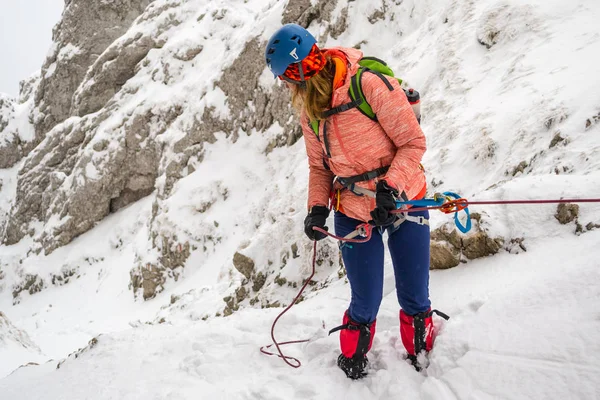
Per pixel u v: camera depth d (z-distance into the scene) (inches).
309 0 502.0
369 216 96.5
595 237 108.9
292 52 84.8
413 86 320.8
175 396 110.2
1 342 351.3
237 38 602.9
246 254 285.7
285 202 323.9
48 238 764.6
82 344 464.4
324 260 242.8
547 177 130.6
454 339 94.5
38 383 151.7
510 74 232.5
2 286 808.9
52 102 1055.0
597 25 222.7
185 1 852.6
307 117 97.0
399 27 448.5
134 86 790.5
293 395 101.9
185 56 722.8
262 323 141.1
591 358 75.7
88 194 739.4
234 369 118.3
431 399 86.6
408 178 89.3
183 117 609.3
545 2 259.4
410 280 96.3
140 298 546.0
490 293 106.7
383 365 102.1
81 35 1035.9
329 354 111.9
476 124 214.4
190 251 508.1
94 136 783.1
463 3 335.0
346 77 87.8
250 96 544.4
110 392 121.8
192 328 154.5
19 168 984.3
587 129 151.2
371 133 91.3
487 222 130.1
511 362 83.1
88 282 679.7
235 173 525.0
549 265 108.3
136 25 877.8
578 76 187.9
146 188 732.7
